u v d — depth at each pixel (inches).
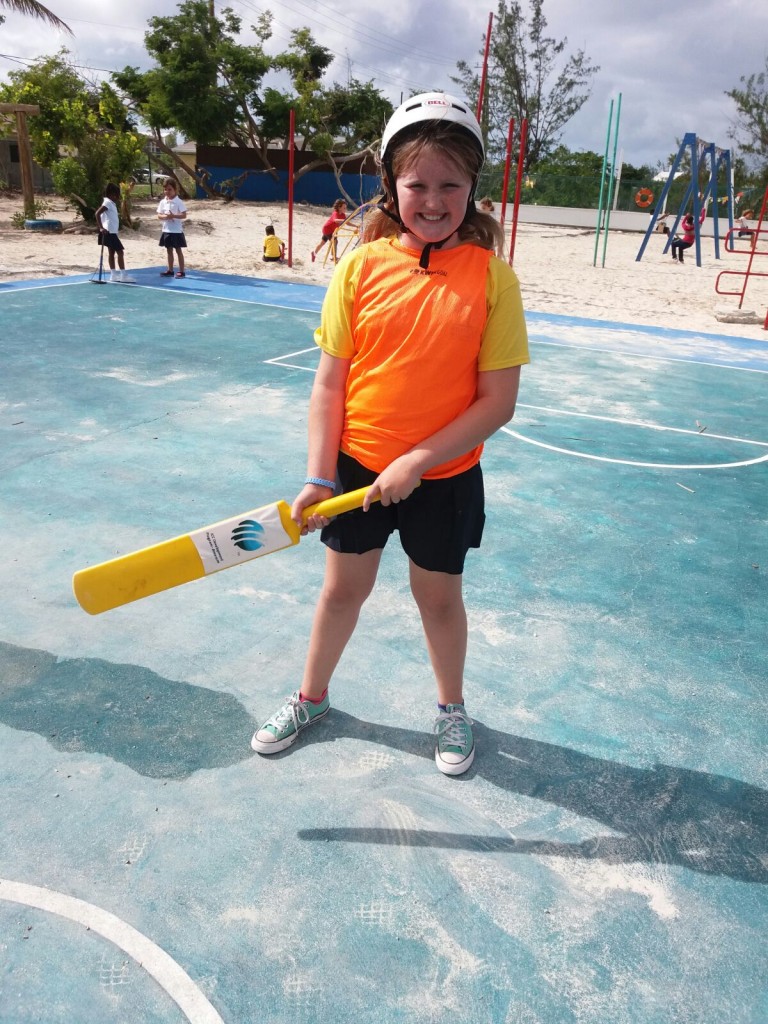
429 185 71.9
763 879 83.5
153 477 184.7
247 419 232.4
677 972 72.8
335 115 1288.1
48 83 889.5
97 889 77.8
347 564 88.7
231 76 1194.0
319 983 70.0
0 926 73.5
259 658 116.6
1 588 132.3
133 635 120.8
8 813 86.2
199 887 78.6
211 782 92.4
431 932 75.4
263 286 526.0
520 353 78.2
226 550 81.3
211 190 1232.8
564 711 108.7
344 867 81.8
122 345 321.1
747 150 1507.1
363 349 79.7
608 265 840.3
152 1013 66.9
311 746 99.2
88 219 788.6
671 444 235.5
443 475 82.3
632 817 90.8
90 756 95.5
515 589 142.1
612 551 159.9
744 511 185.5
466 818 89.1
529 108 1781.5
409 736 102.0
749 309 527.5
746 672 120.3
